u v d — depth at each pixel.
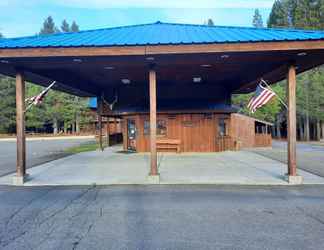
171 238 4.72
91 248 4.37
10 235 4.88
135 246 4.43
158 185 8.59
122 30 11.95
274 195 7.41
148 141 17.92
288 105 9.12
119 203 6.74
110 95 19.06
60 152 19.86
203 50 8.31
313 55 8.83
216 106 17.88
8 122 48.66
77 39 9.62
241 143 21.58
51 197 7.35
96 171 11.11
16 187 8.56
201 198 7.14
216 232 4.96
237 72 13.28
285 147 23.00
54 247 4.41
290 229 5.08
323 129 37.41
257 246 4.41
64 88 15.38
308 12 48.72
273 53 8.56
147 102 18.14
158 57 8.79
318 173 10.42
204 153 17.33
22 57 8.46
